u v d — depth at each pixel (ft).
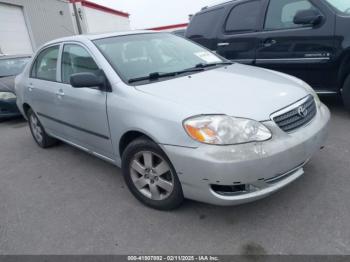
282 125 8.39
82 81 10.07
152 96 9.17
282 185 8.43
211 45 19.84
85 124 11.66
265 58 17.01
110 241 8.77
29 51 55.36
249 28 17.63
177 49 12.68
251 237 8.26
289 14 15.97
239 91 9.09
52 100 13.39
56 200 11.26
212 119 7.94
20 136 19.65
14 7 52.16
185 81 10.03
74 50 12.34
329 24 14.33
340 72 14.46
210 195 8.18
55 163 14.58
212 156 7.73
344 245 7.61
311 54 15.11
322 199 9.34
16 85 17.02
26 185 12.75
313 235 8.04
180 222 9.15
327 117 9.91
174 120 8.32
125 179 10.41
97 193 11.37
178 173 8.48
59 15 64.95
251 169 7.72
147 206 10.09
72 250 8.59
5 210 11.02
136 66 10.88
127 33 12.61
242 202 8.13
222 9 19.33
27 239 9.28
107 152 11.25
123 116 9.59
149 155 9.36
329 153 11.89
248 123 7.89
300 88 9.84
